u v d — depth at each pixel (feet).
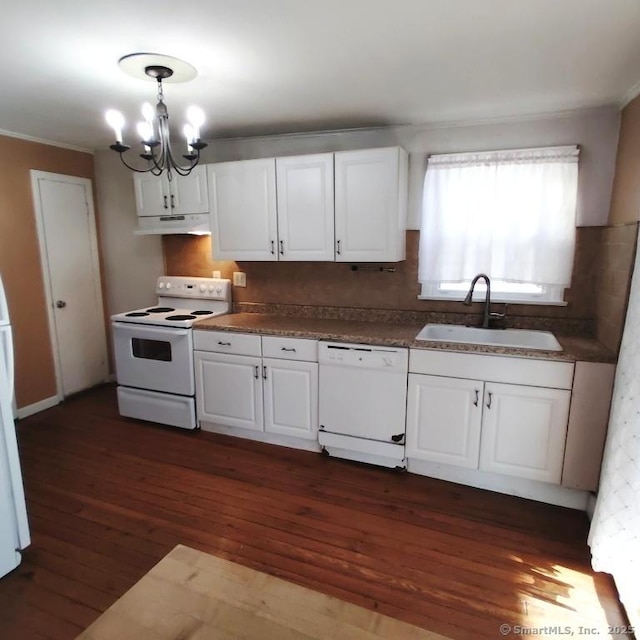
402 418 8.55
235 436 10.50
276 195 9.90
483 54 6.12
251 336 9.64
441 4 4.84
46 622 5.41
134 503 7.87
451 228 9.33
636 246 6.45
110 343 14.01
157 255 12.80
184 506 7.78
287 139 10.75
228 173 10.28
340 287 10.75
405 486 8.40
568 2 4.77
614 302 7.36
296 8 4.93
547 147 8.51
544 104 8.17
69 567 6.31
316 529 7.16
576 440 7.37
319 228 9.65
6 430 6.16
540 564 6.38
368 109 8.58
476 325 9.46
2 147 10.66
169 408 10.70
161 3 4.80
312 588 5.92
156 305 13.08
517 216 8.79
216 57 6.22
